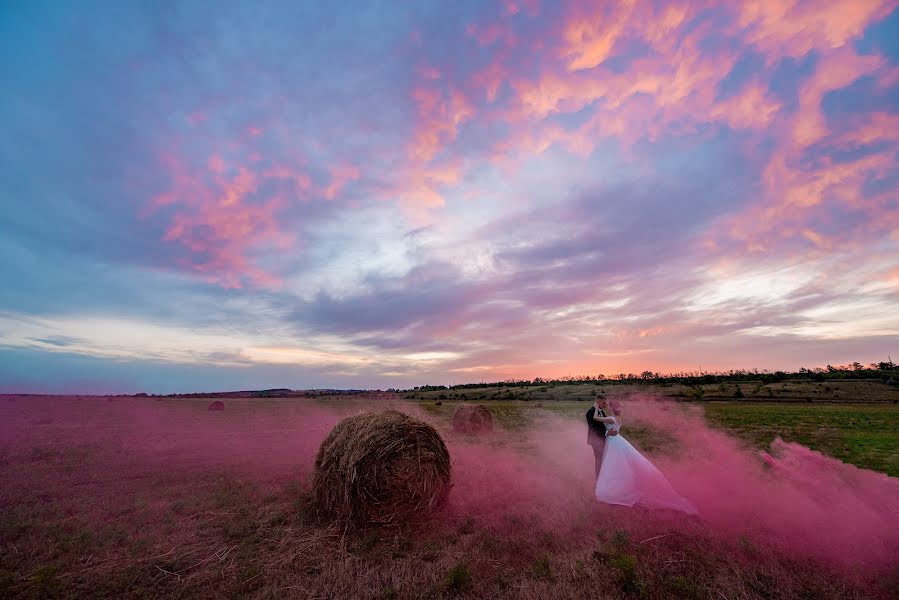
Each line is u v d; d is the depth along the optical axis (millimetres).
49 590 4047
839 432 17438
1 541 5305
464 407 19844
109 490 7840
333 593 3992
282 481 8383
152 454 11930
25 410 31125
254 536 5469
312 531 5727
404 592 3955
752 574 4156
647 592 3822
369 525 6016
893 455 11492
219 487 7852
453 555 4766
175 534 5535
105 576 4367
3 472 9422
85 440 14914
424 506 6359
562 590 3896
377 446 6246
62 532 5602
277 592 4020
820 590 3930
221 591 4070
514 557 4699
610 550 4652
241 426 21547
